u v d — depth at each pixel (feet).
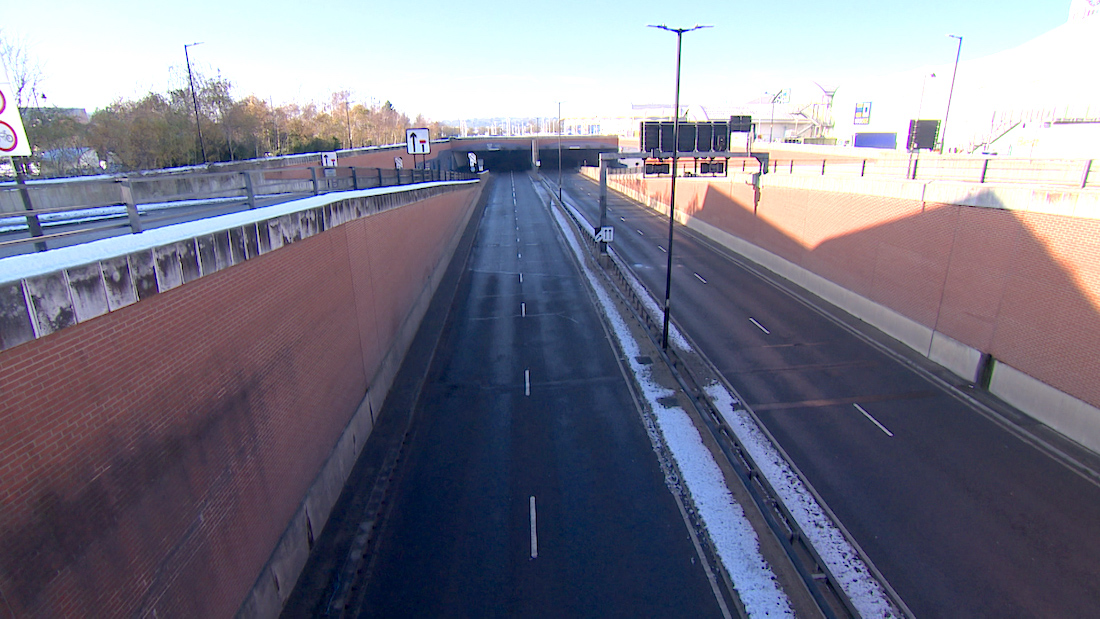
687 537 40.19
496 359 72.79
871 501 42.86
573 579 36.63
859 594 34.45
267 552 33.40
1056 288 51.19
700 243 144.36
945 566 36.50
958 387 60.59
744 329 80.33
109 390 21.80
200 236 27.89
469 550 39.40
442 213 120.88
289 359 38.45
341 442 47.24
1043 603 33.53
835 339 75.51
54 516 18.93
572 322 86.69
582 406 59.67
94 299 20.86
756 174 119.65
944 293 65.87
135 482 22.90
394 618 33.86
